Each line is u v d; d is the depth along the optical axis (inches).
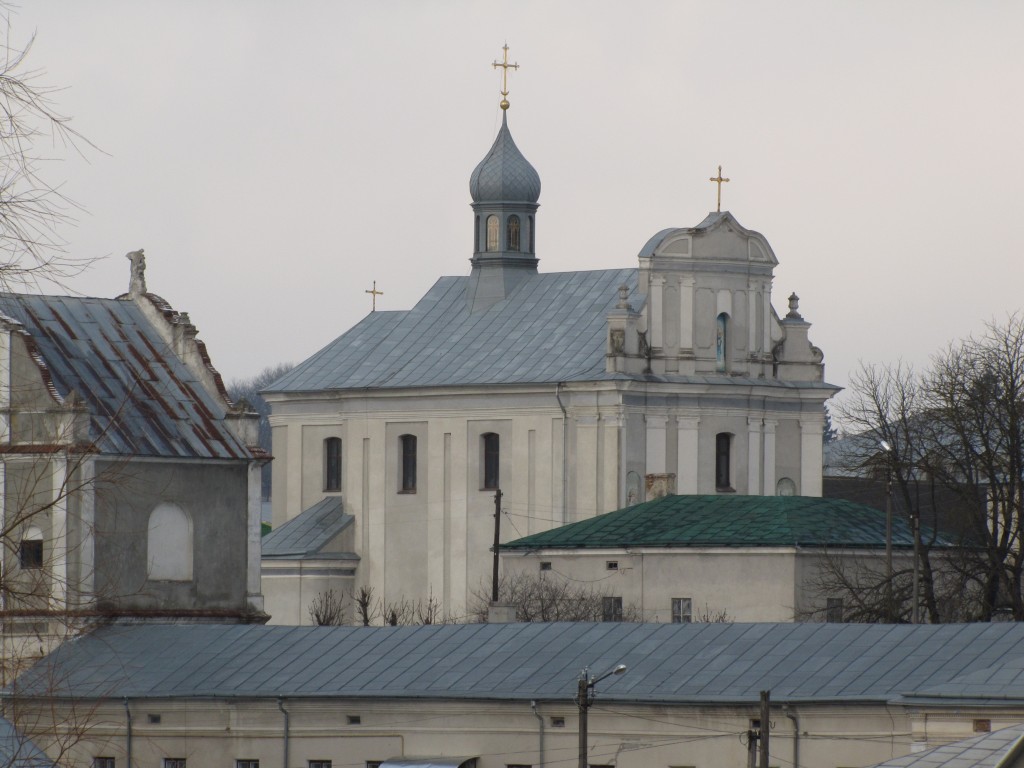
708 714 6958.7
